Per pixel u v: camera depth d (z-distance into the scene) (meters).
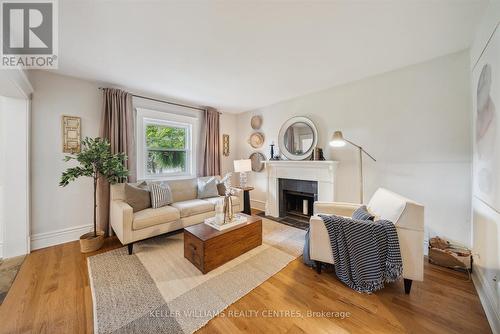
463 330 1.31
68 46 1.99
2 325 1.34
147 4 1.46
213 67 2.47
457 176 2.21
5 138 2.25
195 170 4.08
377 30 1.79
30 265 2.09
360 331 1.30
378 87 2.73
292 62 2.37
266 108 4.18
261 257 2.25
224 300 1.59
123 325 1.35
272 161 3.77
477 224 1.84
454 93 2.21
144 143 3.40
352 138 2.99
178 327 1.34
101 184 2.81
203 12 1.55
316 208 2.42
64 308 1.50
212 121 4.22
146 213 2.50
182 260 2.18
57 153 2.61
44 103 2.52
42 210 2.52
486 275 1.56
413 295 1.63
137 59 2.26
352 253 1.70
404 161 2.55
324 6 1.50
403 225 1.61
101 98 2.94
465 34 1.86
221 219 2.28
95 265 2.07
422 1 1.46
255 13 1.57
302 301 1.58
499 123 1.35
